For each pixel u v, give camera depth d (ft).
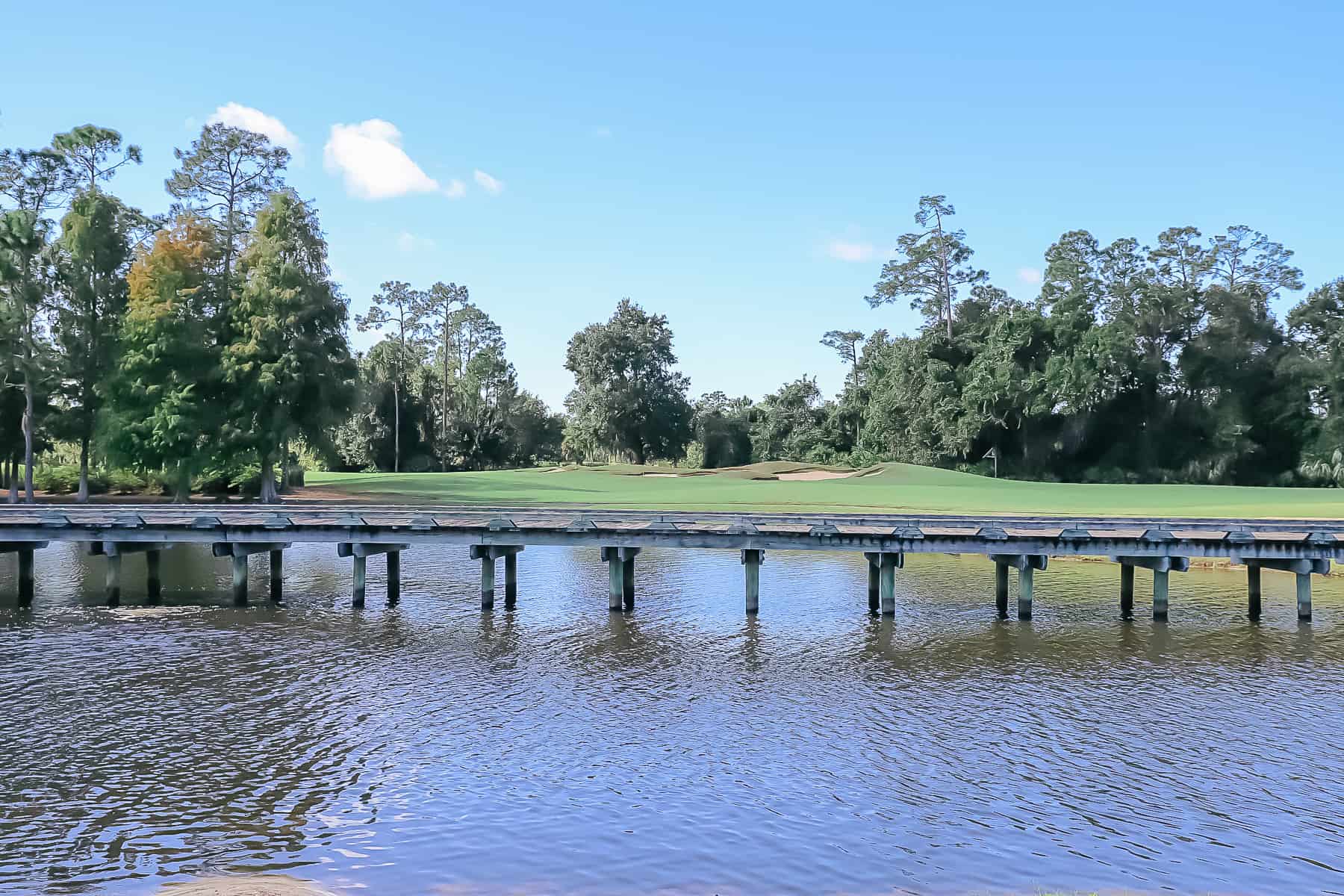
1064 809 44.11
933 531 90.48
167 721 57.26
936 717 58.65
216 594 102.63
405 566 126.41
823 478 262.26
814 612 93.76
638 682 66.85
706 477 255.70
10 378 172.55
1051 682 67.15
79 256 176.35
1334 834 41.57
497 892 36.14
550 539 93.09
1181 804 44.80
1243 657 74.84
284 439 170.81
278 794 45.80
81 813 43.55
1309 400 285.43
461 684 66.13
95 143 185.57
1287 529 92.53
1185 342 305.32
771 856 39.19
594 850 39.75
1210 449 293.02
